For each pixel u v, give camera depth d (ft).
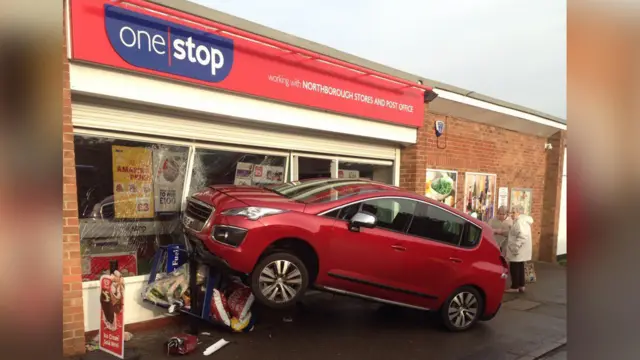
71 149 14.38
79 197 17.16
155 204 19.19
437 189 30.58
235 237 14.52
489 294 19.84
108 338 14.56
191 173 20.17
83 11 15.33
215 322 16.75
